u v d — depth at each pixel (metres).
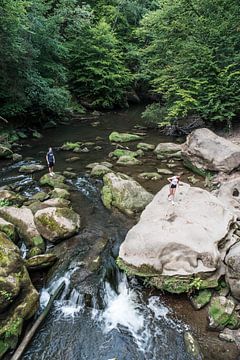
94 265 8.54
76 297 7.73
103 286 7.98
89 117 26.84
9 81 17.97
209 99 17.41
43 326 7.09
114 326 7.12
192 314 7.27
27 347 6.59
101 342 6.77
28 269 8.23
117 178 12.41
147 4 38.06
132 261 8.05
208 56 17.41
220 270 7.82
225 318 6.95
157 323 7.14
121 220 10.56
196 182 13.27
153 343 6.71
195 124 19.98
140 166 15.01
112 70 32.06
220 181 12.78
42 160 15.83
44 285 8.11
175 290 7.59
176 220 8.91
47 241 9.45
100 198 12.00
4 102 19.55
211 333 6.82
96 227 10.17
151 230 8.59
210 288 7.64
